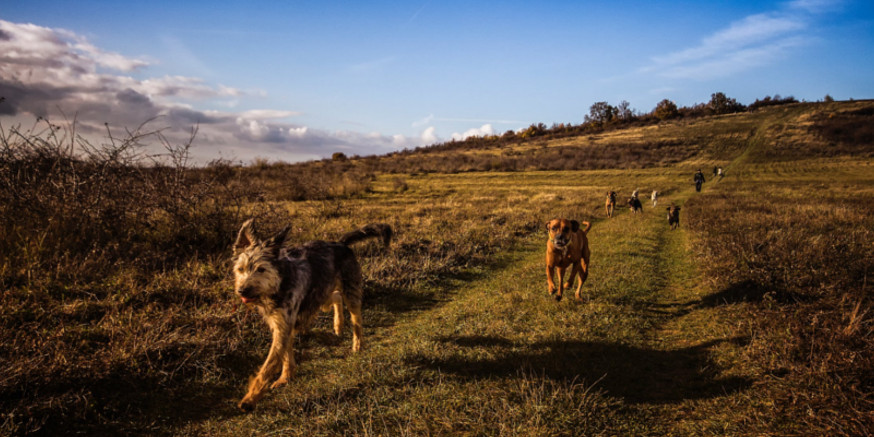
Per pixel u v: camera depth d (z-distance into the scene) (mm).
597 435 3482
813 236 10000
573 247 6875
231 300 6395
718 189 35531
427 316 6766
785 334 4895
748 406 3770
